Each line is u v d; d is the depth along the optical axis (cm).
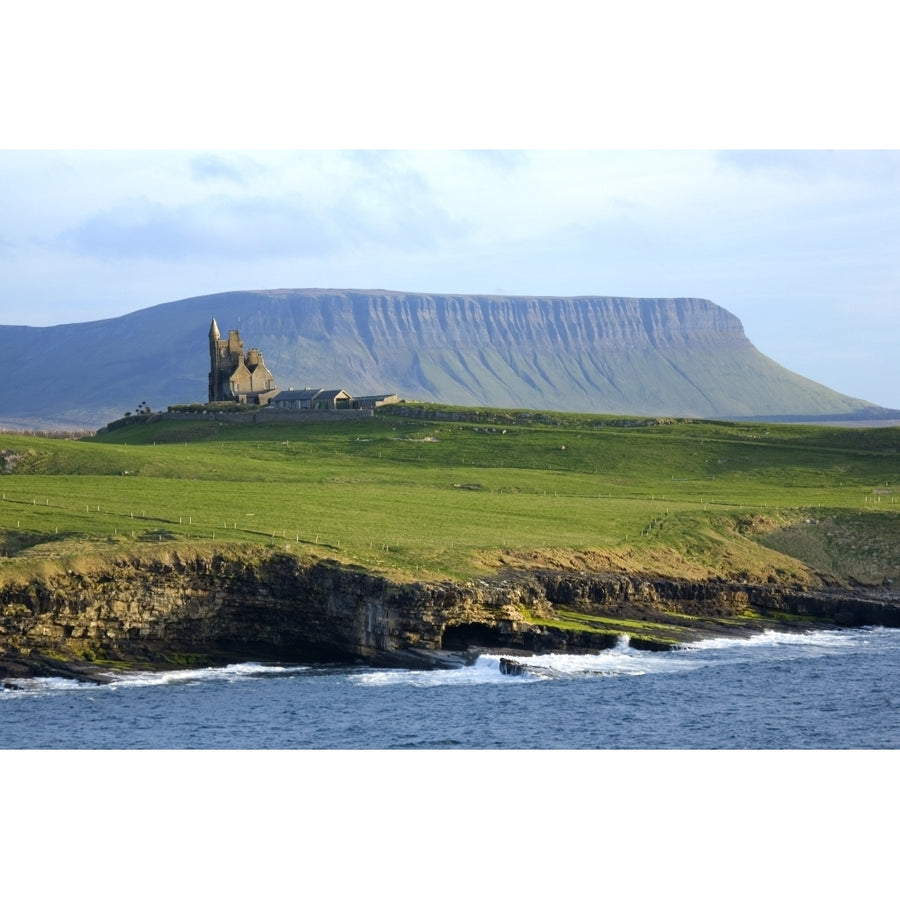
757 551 15288
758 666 11281
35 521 12800
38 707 9512
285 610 11744
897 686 10644
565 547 13712
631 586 13025
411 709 9644
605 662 11250
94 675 10450
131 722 9112
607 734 9000
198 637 11588
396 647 11288
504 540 13762
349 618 11531
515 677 10694
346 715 9394
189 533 12462
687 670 11075
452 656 11194
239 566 11694
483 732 8981
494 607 11681
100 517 13188
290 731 8925
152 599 11269
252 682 10556
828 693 10356
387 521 14425
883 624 13612
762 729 9194
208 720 9219
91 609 10975
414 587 11300
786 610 13812
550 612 12212
